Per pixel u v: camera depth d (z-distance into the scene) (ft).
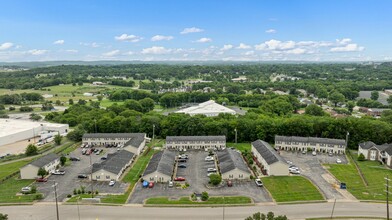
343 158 499.51
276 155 444.55
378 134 553.23
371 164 468.34
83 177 409.69
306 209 321.52
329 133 577.02
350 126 570.05
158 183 392.47
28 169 409.90
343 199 344.69
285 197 348.79
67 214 311.88
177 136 565.53
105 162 437.58
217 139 552.00
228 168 411.54
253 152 517.96
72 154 521.65
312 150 535.19
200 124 606.55
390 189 372.99
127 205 330.13
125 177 412.77
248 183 390.42
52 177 414.00
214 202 335.67
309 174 421.59
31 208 325.21
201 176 415.64
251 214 310.45
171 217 304.09
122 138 583.58
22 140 639.35
